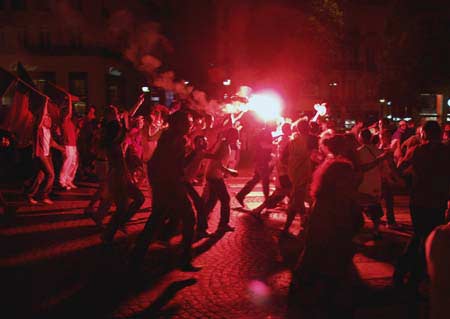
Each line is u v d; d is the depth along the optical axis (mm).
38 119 9781
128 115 9312
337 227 4145
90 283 5578
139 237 5898
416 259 5395
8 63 35250
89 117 13820
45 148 9883
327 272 4168
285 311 4844
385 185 8219
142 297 5191
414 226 5430
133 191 7223
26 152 13422
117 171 6953
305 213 7738
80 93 36344
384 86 27031
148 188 12227
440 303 1917
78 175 14172
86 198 10711
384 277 5902
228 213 8078
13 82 10281
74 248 6906
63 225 8203
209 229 8242
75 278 5727
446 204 5273
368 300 5152
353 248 4242
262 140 9430
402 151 10328
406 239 7680
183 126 5855
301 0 25188
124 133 7070
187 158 6184
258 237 7719
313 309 4797
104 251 6781
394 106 27094
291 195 7727
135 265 5867
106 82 37406
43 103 9812
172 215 6262
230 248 7109
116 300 5098
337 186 4164
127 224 8359
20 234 7613
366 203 7328
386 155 7121
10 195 11062
